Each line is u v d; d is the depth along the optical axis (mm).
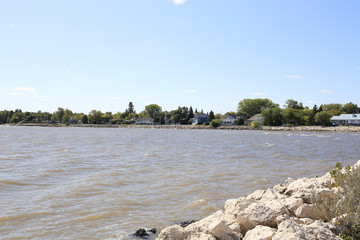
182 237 7320
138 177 18766
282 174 20203
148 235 9562
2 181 17438
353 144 47844
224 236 7125
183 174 19875
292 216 8516
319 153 34031
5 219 11031
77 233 9766
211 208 12469
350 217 7262
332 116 131625
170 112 190500
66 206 12648
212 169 22000
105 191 15180
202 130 121875
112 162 25609
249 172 20828
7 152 34031
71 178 18578
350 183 9141
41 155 30875
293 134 83188
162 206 12711
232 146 43406
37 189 15688
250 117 166000
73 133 90750
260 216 7930
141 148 39844
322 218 8023
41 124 196375
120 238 9328
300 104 152375
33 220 10969
